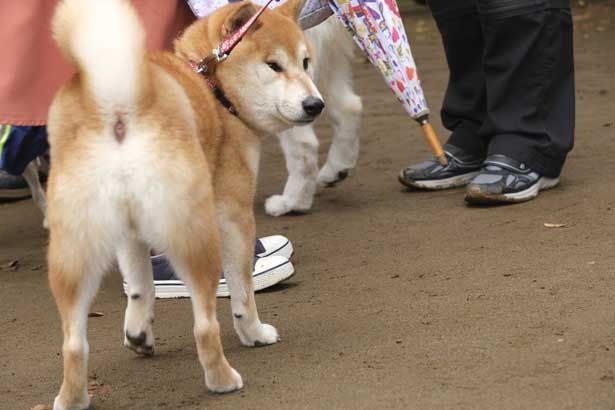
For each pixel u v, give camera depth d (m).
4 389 4.13
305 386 3.86
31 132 5.68
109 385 4.07
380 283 5.13
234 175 4.25
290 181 6.71
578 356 3.88
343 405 3.63
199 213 3.66
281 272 5.21
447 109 7.14
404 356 4.06
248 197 4.31
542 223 5.88
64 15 3.68
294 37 4.46
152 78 3.71
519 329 4.23
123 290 5.51
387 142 8.69
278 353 4.27
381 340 4.29
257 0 5.12
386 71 5.76
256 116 4.35
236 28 4.41
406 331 4.36
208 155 4.11
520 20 6.44
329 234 6.21
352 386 3.81
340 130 7.02
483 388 3.67
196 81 4.19
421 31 16.31
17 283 5.75
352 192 7.20
